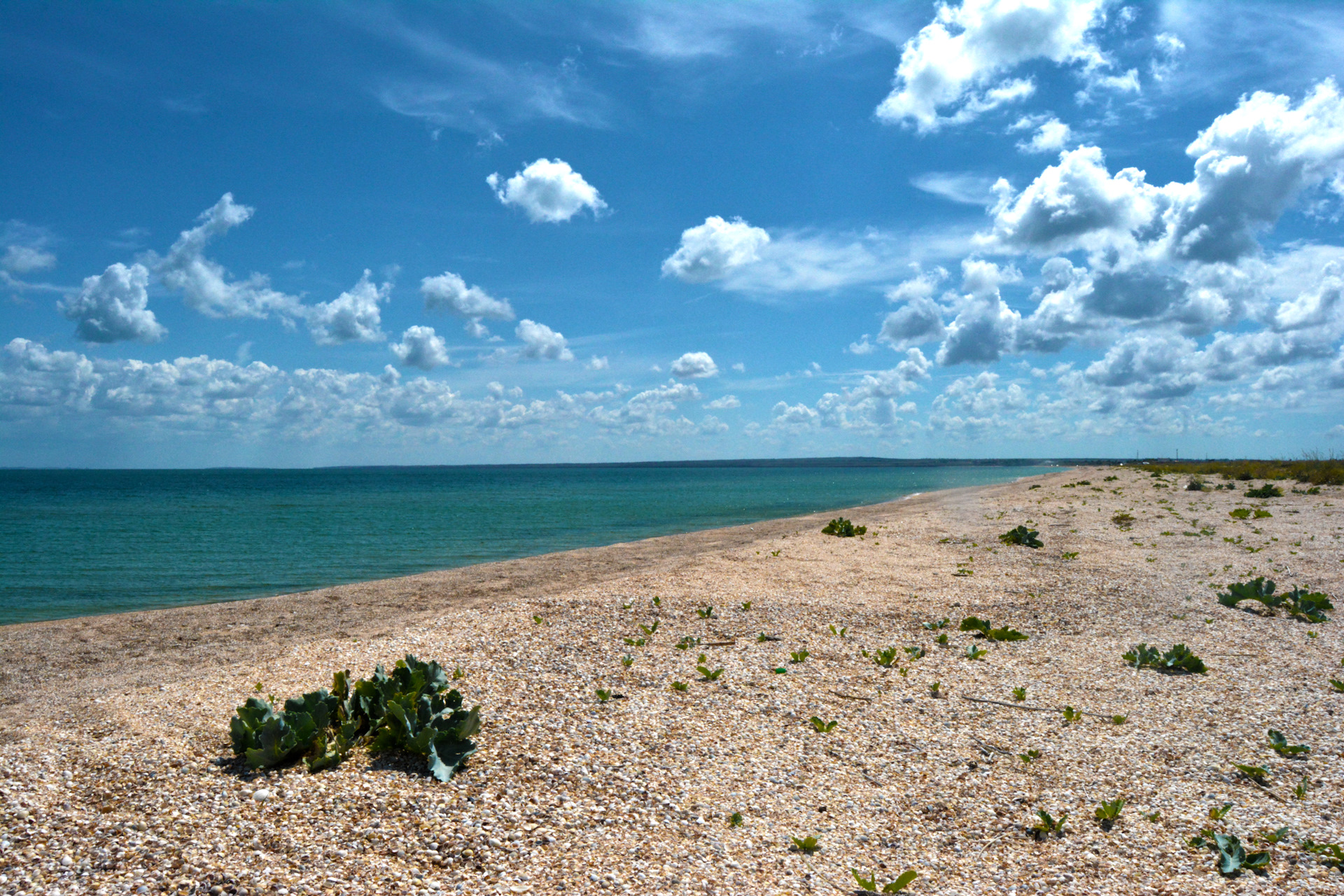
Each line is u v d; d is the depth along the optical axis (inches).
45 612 527.2
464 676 262.1
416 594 544.7
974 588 433.7
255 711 198.5
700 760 202.8
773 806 180.4
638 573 538.0
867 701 252.5
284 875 142.6
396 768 188.7
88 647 409.1
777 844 163.9
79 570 734.5
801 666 288.5
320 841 154.7
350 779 181.3
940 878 151.9
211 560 805.9
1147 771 197.8
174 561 800.9
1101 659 299.1
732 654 301.3
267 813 164.9
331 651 299.4
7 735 216.2
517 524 1264.8
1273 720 231.0
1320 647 313.9
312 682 258.1
